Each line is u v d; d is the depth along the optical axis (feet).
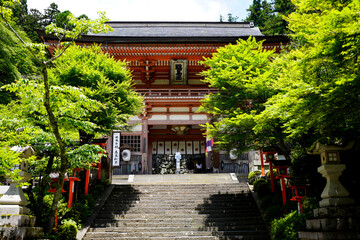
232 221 46.62
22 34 82.38
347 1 28.45
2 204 32.07
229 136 51.31
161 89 91.35
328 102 25.90
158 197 56.59
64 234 37.88
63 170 35.78
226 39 93.25
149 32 118.11
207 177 76.84
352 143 26.04
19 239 29.71
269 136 48.16
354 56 25.25
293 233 32.12
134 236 42.60
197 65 98.07
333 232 21.98
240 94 51.85
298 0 35.81
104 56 62.18
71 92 32.68
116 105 59.21
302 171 45.55
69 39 89.56
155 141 103.30
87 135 55.01
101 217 48.62
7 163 28.86
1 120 33.68
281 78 39.37
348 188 35.81
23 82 30.71
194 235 42.52
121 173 86.94
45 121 35.06
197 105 91.71
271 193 52.95
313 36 26.89
